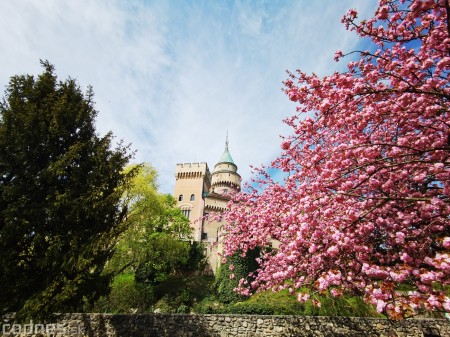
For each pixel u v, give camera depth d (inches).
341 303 592.4
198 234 1765.5
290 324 509.7
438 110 204.4
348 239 203.2
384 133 267.4
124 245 916.0
